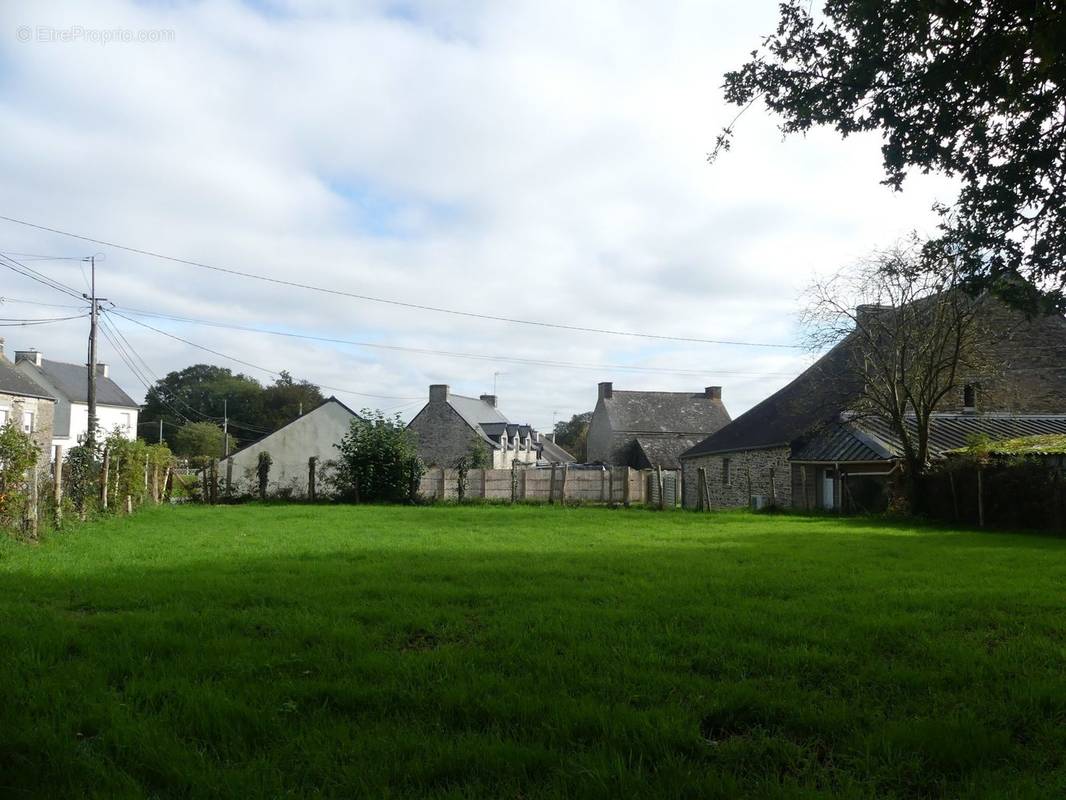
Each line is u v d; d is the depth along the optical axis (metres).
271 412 83.62
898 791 3.38
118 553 11.34
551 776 3.46
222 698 4.31
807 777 3.50
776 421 34.88
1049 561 11.23
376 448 29.00
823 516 24.38
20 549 11.34
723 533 16.62
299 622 6.33
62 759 3.56
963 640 5.89
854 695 4.59
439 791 3.29
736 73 6.89
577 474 30.20
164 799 3.29
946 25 5.64
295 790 3.27
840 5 6.28
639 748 3.74
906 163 6.58
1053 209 6.15
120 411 62.91
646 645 5.62
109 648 5.48
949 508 21.81
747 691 4.50
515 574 9.43
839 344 26.44
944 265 8.04
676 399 65.81
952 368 22.62
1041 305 6.33
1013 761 3.71
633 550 12.67
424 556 11.48
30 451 12.27
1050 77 5.56
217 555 11.30
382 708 4.32
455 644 5.73
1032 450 20.81
